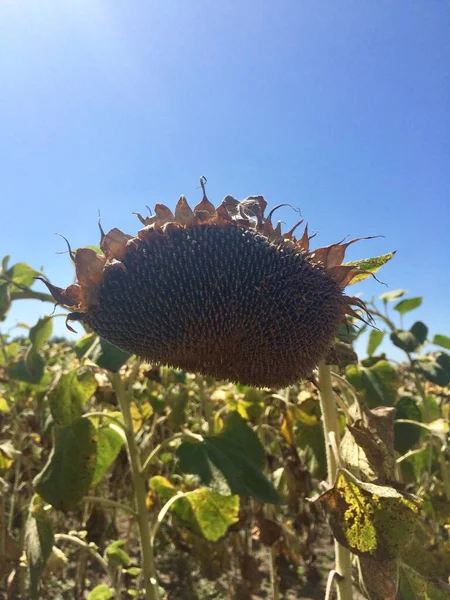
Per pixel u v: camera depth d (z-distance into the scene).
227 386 0.97
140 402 0.88
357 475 0.34
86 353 0.43
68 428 0.47
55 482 0.45
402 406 0.60
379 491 0.29
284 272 0.31
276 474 0.76
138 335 0.31
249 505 0.92
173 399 0.80
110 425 0.49
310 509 0.78
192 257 0.31
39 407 0.74
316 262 0.33
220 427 0.74
